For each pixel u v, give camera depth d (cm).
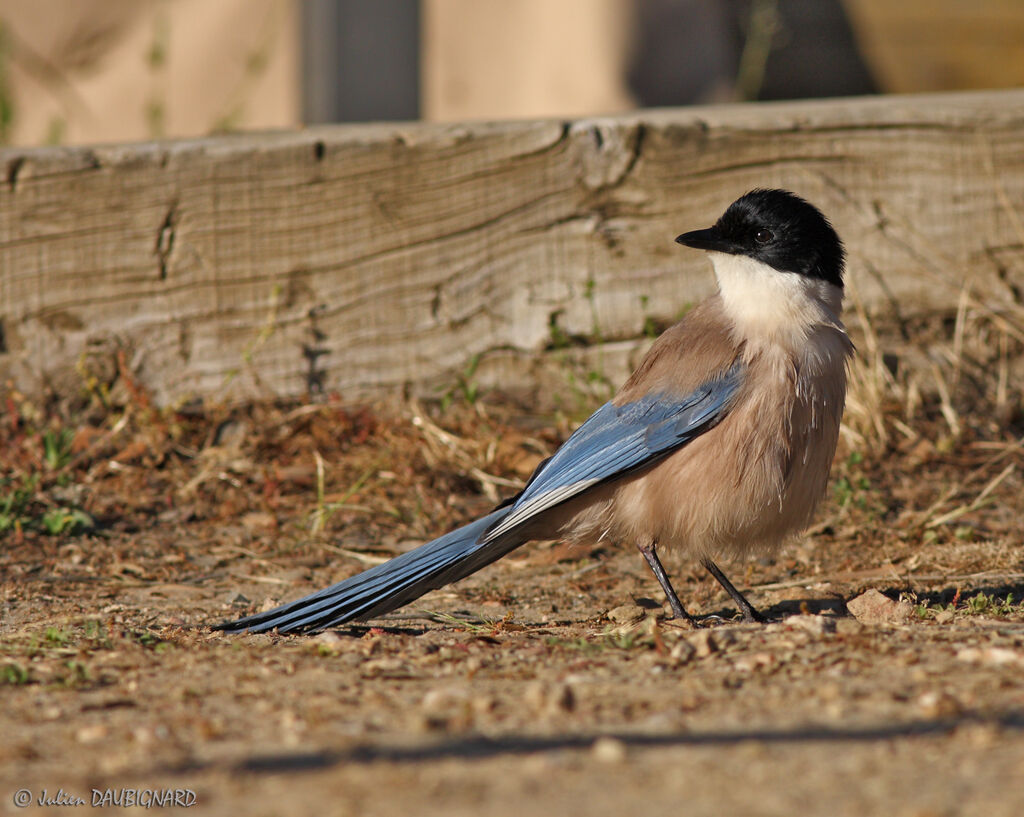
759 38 2042
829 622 748
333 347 1303
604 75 2023
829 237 908
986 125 1328
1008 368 1336
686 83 2042
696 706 577
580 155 1298
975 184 1334
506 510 906
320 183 1284
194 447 1250
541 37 2044
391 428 1273
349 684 648
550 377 1326
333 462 1234
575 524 920
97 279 1271
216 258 1281
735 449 859
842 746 503
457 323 1312
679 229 1316
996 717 540
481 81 2050
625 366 1328
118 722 574
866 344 1326
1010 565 980
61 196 1257
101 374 1278
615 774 474
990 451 1243
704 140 1308
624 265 1316
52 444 1188
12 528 1095
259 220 1282
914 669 636
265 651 748
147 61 2097
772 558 1042
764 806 436
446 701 594
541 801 445
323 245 1291
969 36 2088
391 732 545
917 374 1332
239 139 1293
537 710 576
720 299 936
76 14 2092
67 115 2127
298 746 523
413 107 2039
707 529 872
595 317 1320
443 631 845
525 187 1300
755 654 688
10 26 2106
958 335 1328
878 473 1200
